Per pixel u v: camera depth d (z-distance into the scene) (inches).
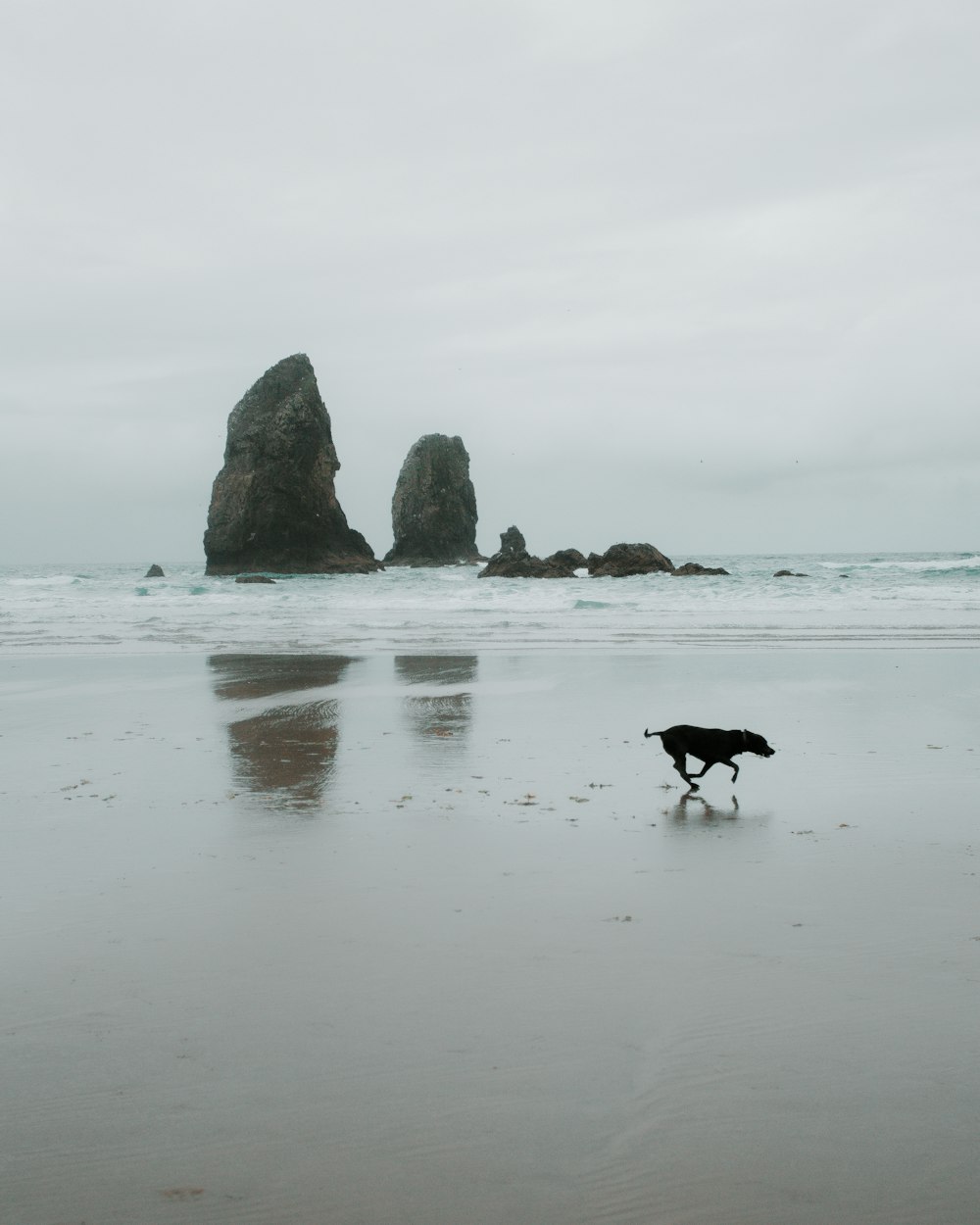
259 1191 125.3
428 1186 126.3
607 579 2689.5
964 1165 129.3
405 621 1347.2
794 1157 131.5
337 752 453.1
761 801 351.3
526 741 478.9
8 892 247.1
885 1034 165.5
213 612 1595.7
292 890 248.1
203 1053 160.7
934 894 241.1
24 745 474.3
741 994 182.5
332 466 4475.9
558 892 246.1
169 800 354.9
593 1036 165.9
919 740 463.8
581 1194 124.6
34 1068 155.9
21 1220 119.6
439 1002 179.9
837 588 1817.2
